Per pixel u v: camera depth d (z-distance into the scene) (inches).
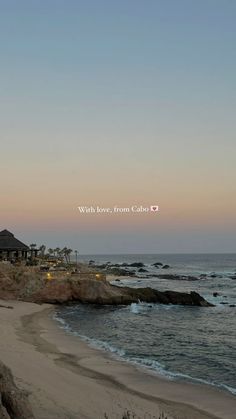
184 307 2546.8
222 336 1646.2
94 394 818.2
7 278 2476.6
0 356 1010.1
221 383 995.9
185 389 933.8
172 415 762.2
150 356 1267.2
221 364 1182.9
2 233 3479.3
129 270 6633.9
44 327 1684.3
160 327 1840.6
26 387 763.4
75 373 992.2
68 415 655.1
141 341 1508.4
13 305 2274.9
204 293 3400.6
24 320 1820.9
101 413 703.7
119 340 1514.5
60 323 1840.6
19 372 872.3
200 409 807.7
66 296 2503.7
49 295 2486.5
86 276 2689.5
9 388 566.6
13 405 549.0
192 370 1113.4
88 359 1160.2
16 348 1173.7
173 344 1466.5
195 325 1918.1
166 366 1148.5
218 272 6461.6
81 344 1381.6
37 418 619.2
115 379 979.3
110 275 4945.9
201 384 980.6
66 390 806.5
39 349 1236.5
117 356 1237.7
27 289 2484.0
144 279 4680.1
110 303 2524.6
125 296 2568.9
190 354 1309.1
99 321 1957.4
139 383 962.1
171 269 7386.8
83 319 2003.0
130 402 802.8
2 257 3272.6
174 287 3885.3
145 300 2655.0
